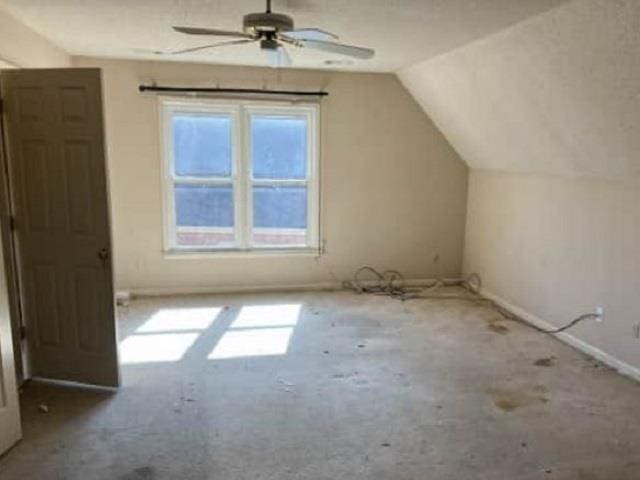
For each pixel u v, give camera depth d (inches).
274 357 160.1
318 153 226.1
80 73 123.4
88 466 104.1
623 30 111.1
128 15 139.1
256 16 110.3
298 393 136.3
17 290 136.9
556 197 180.4
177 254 221.1
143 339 173.3
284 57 135.6
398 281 244.5
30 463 104.8
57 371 140.9
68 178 129.1
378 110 228.5
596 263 161.6
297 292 230.7
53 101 126.3
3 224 131.3
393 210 238.4
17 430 111.6
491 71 164.6
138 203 215.3
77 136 126.6
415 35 152.6
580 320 169.0
